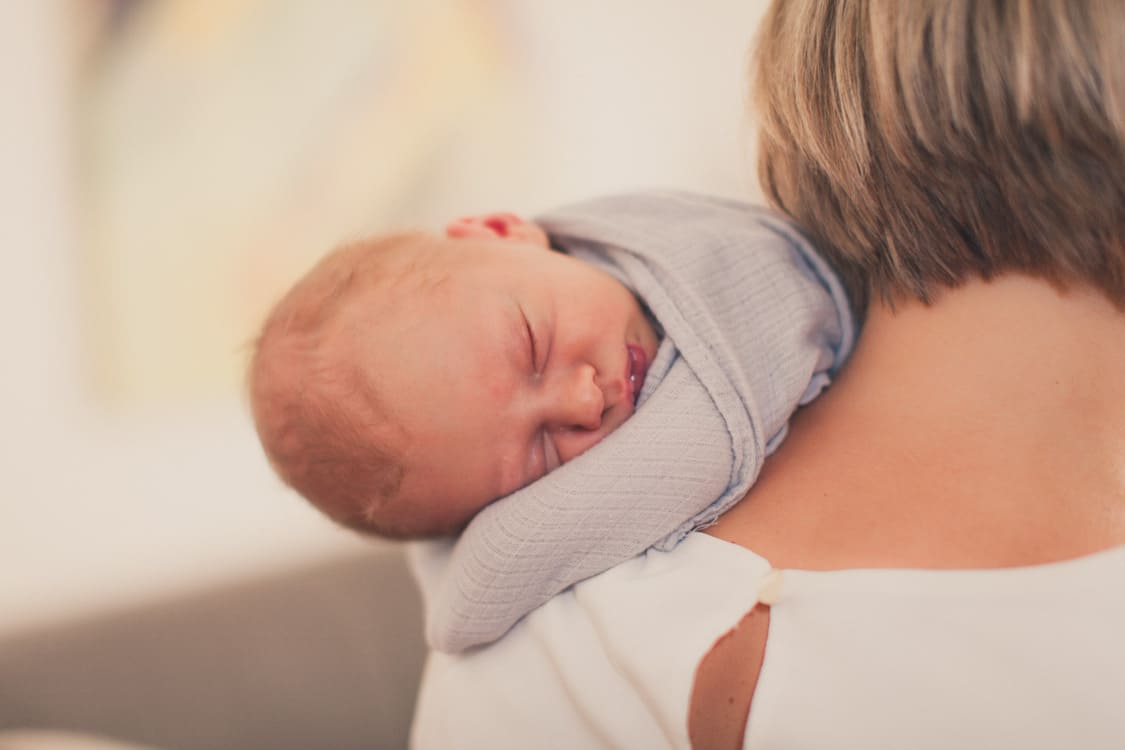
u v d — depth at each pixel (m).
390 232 0.99
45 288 1.77
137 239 1.80
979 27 0.47
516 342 0.80
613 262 0.86
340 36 1.87
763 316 0.69
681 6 2.16
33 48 1.69
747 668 0.48
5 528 1.80
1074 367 0.49
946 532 0.47
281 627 1.37
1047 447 0.47
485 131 2.03
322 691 1.34
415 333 0.81
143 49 1.74
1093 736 0.39
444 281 0.83
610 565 0.59
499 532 0.62
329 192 1.91
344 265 0.89
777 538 0.52
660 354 0.73
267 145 1.85
